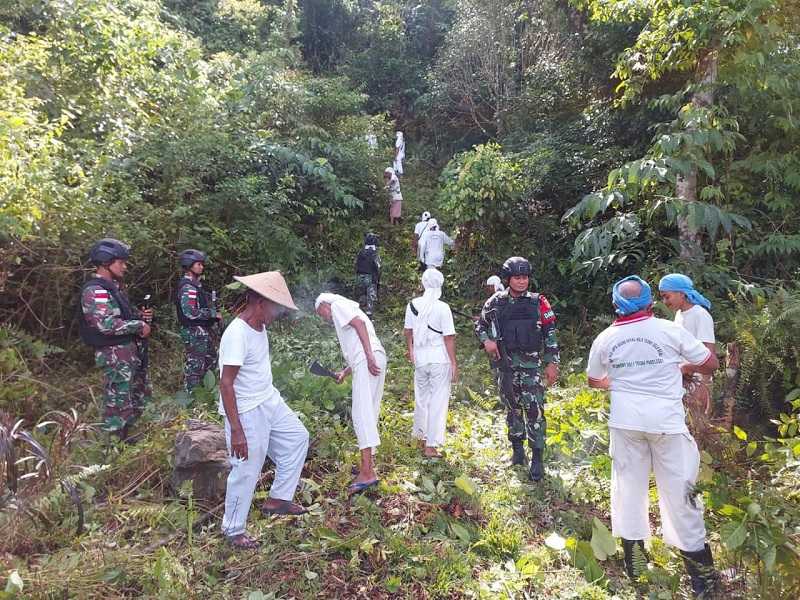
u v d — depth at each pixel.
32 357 5.46
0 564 2.93
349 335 4.37
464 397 6.62
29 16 8.18
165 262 7.08
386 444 4.86
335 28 18.91
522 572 3.48
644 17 8.55
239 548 3.45
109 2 8.09
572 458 5.11
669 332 3.46
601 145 10.33
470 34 15.16
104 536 3.43
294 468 3.75
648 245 8.78
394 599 3.22
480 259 10.42
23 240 5.37
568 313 9.62
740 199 8.25
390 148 14.26
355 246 11.23
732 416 5.17
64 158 6.25
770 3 6.45
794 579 3.07
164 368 6.43
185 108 8.21
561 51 12.70
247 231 8.42
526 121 13.06
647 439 3.46
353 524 3.81
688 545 3.37
